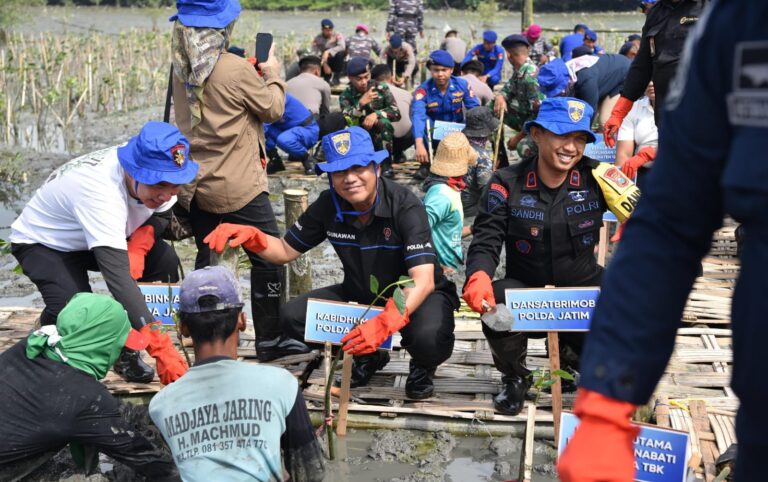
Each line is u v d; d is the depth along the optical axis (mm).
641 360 1467
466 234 6230
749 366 1393
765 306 1344
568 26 35844
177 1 4703
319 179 10281
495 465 4121
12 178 10281
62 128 12930
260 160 4977
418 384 4602
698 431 4113
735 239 6496
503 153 9273
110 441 3617
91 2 47281
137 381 4797
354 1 46938
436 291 4559
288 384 3055
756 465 1454
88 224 4051
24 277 7129
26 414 3547
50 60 15672
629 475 1452
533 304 4047
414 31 18000
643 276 1481
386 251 4406
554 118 3967
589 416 1476
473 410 4492
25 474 3727
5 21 22047
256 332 5078
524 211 4203
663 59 5742
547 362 4934
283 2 47938
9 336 5422
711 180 1436
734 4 1352
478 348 5266
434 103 9758
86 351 3609
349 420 4504
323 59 16766
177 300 4559
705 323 5570
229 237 4379
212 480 2918
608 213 6094
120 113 14859
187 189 4797
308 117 10391
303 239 4559
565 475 1456
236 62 4707
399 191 4352
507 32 32938
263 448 2953
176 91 4863
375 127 10125
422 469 4082
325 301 4305
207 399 2982
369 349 3932
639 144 6613
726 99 1363
